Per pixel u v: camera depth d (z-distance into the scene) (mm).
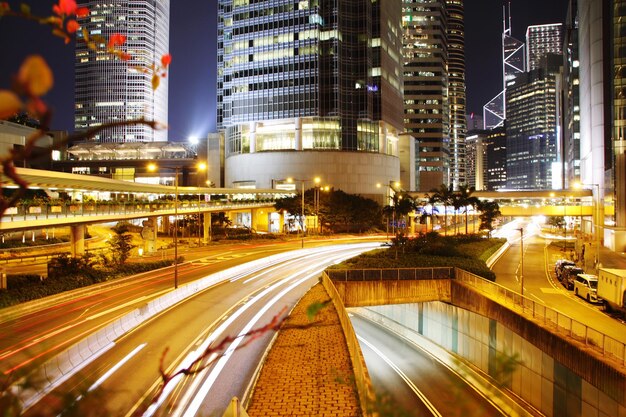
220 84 152875
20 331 29031
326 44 130875
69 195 54562
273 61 133750
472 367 37562
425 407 31266
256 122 135375
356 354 20719
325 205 105250
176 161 156125
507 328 33156
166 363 23750
